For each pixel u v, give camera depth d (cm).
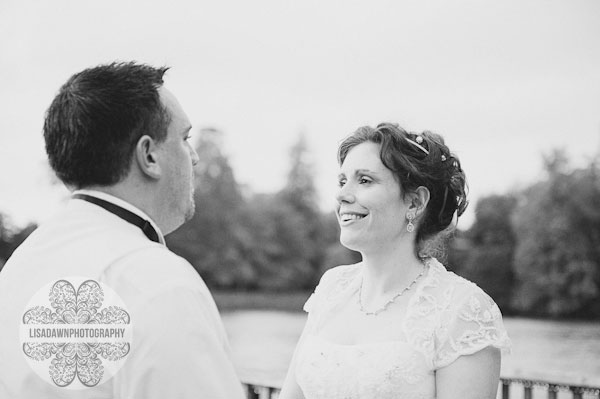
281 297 6072
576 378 355
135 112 145
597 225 4462
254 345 3019
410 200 232
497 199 5028
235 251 6138
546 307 4559
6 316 140
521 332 3606
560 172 4544
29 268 143
